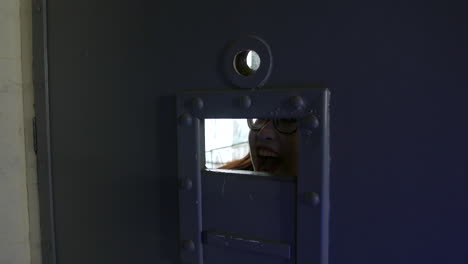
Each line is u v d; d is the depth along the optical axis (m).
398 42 0.49
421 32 0.47
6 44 0.84
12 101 0.85
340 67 0.52
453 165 0.47
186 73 0.65
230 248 0.62
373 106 0.51
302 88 0.53
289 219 0.56
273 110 0.56
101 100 0.76
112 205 0.77
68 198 0.85
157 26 0.67
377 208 0.52
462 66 0.45
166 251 0.71
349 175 0.53
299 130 0.54
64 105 0.82
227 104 0.59
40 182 0.88
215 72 0.62
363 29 0.51
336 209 0.54
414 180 0.49
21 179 0.88
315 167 0.53
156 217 0.72
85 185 0.81
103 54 0.75
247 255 0.61
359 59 0.51
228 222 0.61
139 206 0.74
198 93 0.62
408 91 0.49
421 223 0.49
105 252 0.80
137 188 0.73
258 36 0.58
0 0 0.83
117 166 0.76
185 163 0.64
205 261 0.65
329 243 0.55
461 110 0.46
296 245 0.56
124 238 0.77
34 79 0.85
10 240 0.88
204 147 0.64
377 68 0.50
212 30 0.62
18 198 0.88
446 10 0.46
